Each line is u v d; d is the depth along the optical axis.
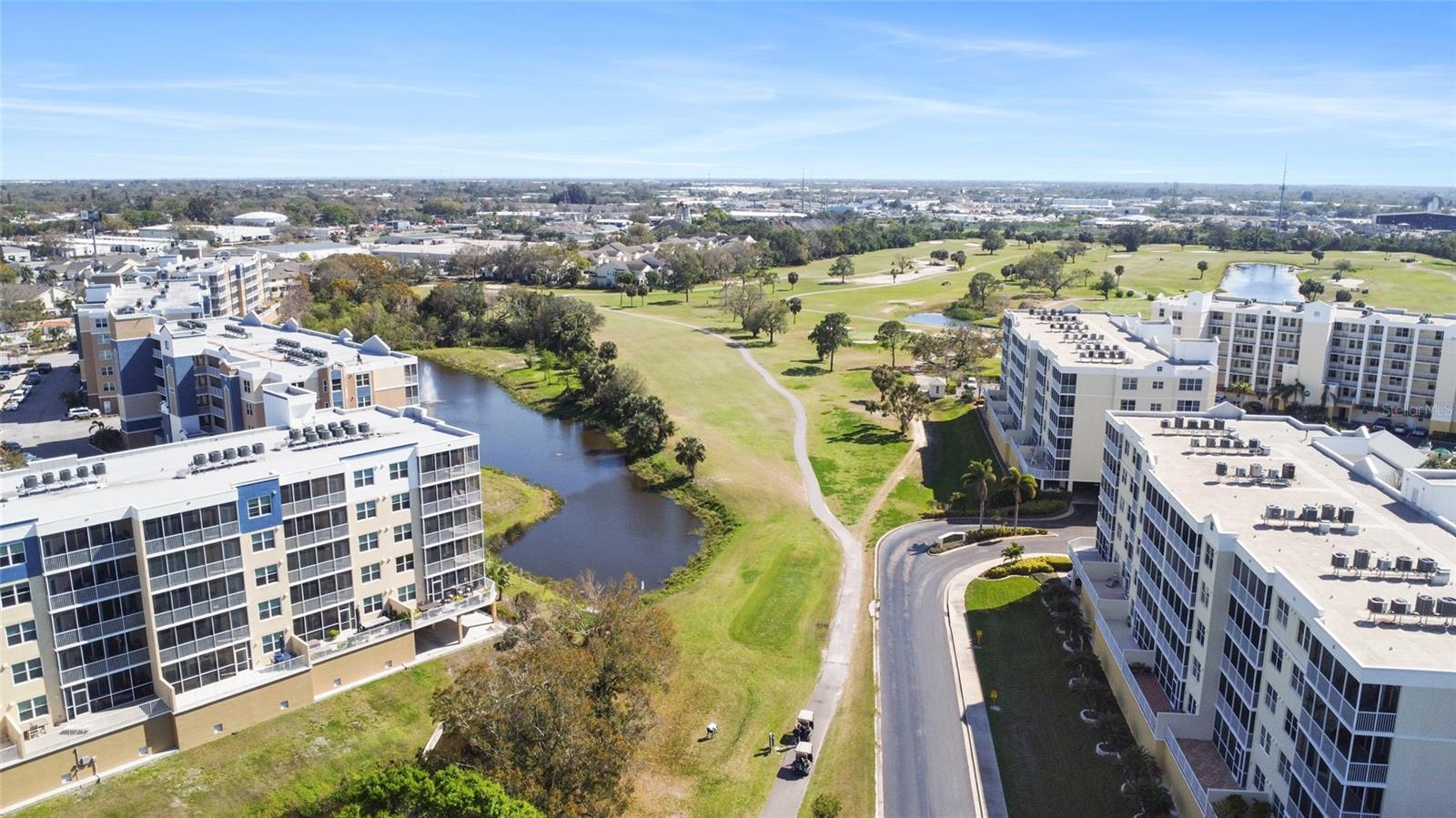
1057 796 68.81
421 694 79.69
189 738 71.12
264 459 81.44
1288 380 171.75
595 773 62.75
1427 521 68.88
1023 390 143.88
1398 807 49.28
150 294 171.75
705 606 98.62
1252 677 60.19
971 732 76.88
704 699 81.56
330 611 80.56
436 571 87.31
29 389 178.00
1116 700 78.88
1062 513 120.25
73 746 66.31
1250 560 60.66
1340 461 83.06
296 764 70.94
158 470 78.75
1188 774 62.81
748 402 180.38
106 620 68.44
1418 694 47.81
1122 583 88.06
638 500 134.25
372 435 89.69
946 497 129.50
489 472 143.12
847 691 83.00
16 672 65.44
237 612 74.06
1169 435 89.75
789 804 68.62
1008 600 98.19
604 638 77.56
